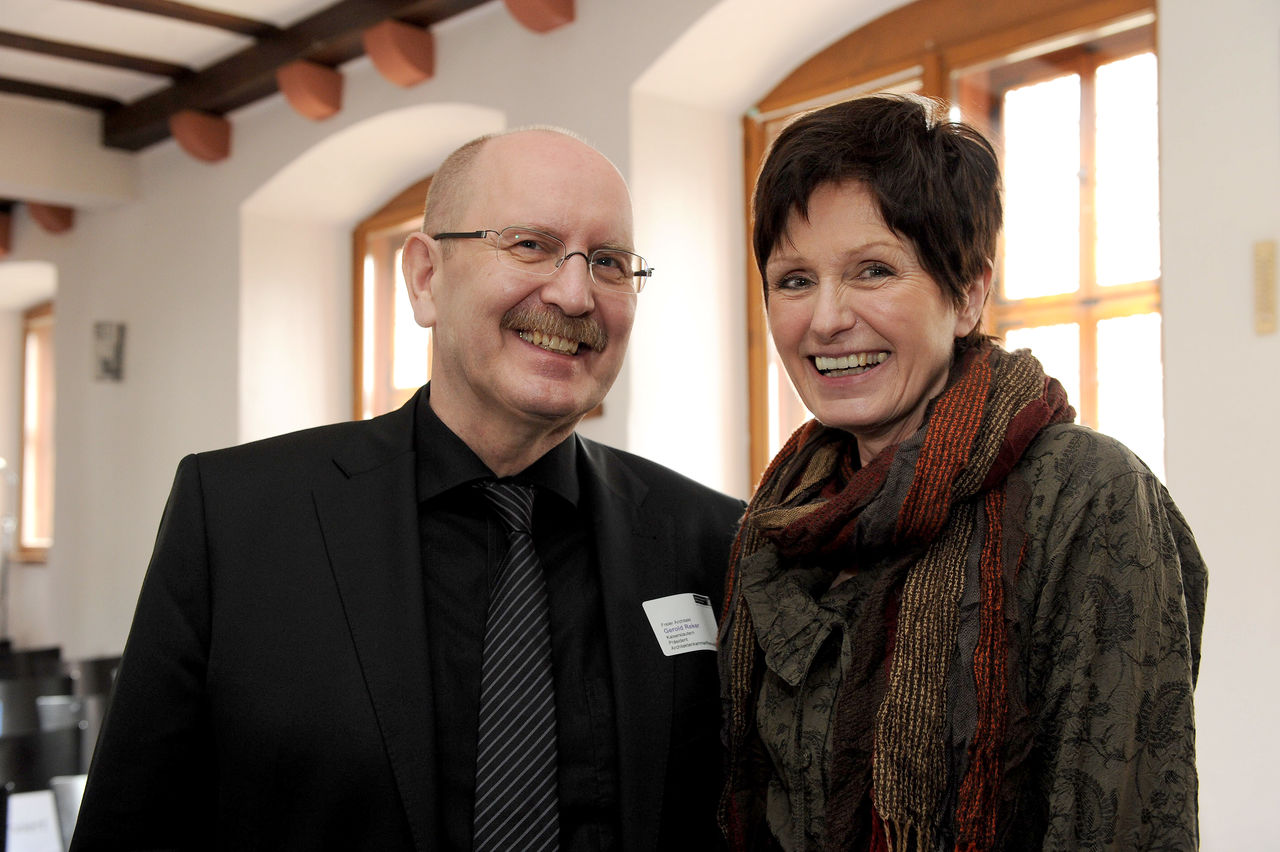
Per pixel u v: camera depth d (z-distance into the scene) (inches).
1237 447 113.4
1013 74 150.5
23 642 400.5
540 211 62.6
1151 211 135.6
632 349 172.9
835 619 56.8
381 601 60.7
